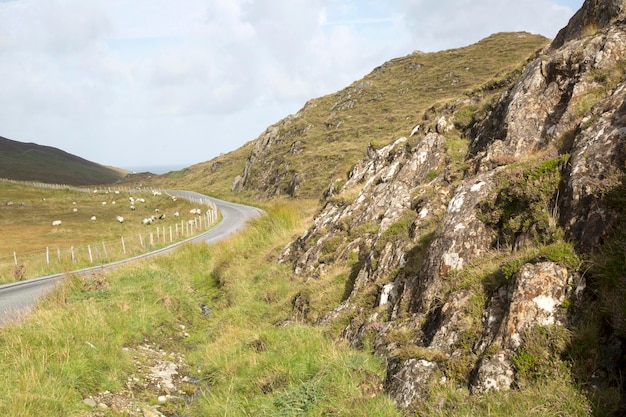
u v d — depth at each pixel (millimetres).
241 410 8234
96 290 16078
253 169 92812
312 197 57469
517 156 10336
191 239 38812
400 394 6508
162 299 16344
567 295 5625
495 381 5516
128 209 75312
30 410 7391
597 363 4957
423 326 7707
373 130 75188
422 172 15055
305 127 93438
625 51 9906
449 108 19000
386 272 10695
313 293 13008
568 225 6445
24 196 90125
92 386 9266
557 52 11719
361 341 8945
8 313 14664
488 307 6617
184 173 170500
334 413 6676
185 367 11836
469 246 8109
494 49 97500
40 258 34062
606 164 6496
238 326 14023
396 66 111250
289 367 8938
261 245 23422
